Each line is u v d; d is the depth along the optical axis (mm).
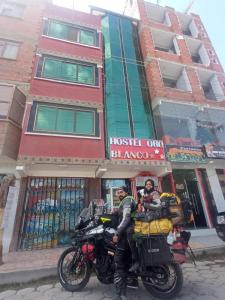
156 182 10531
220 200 11180
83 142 9172
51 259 5699
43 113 9320
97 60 12023
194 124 12336
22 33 11391
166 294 3205
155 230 3264
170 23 16516
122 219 3555
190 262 5234
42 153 8312
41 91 9766
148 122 11750
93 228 3822
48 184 9047
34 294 3750
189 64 15008
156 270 3295
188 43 16750
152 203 3955
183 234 3947
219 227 6125
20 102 9117
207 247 5992
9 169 8469
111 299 3346
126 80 12570
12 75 10023
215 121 13070
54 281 4383
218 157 11117
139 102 12078
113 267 3502
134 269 3264
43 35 11484
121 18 15352
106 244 3674
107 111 11250
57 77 10562
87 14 13523
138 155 9562
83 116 9945
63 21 12539
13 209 7938
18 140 8492
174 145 10547
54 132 8992
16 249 7375
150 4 16922
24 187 8539
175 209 4027
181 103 12523
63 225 8477
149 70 13453
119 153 9320
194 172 11680
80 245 3881
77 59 11578
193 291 3521
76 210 8922
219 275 4199
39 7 12734
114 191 10094
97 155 9055
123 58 13375
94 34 13086
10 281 4285
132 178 10469
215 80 15375
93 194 9406
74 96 10266
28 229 7941
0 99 8398
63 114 9648
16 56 10609
